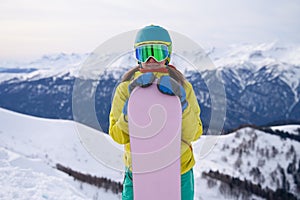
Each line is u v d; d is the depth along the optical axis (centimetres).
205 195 4862
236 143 6869
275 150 6862
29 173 641
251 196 5359
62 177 786
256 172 6072
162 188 172
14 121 8606
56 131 7794
